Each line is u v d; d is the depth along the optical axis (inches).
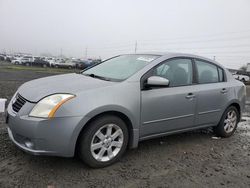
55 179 135.6
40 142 133.4
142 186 135.7
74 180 136.0
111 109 147.3
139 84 163.2
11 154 158.9
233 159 179.2
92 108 140.1
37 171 142.2
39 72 1253.7
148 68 171.5
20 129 136.8
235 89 223.9
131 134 161.6
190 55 200.1
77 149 145.9
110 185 134.2
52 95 139.6
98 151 149.8
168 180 143.8
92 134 143.9
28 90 151.8
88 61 2536.9
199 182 144.2
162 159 169.9
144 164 160.7
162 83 161.2
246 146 207.8
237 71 2082.9
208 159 175.9
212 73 212.5
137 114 159.5
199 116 196.9
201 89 195.6
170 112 176.6
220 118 215.5
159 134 177.0
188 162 168.6
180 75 187.2
